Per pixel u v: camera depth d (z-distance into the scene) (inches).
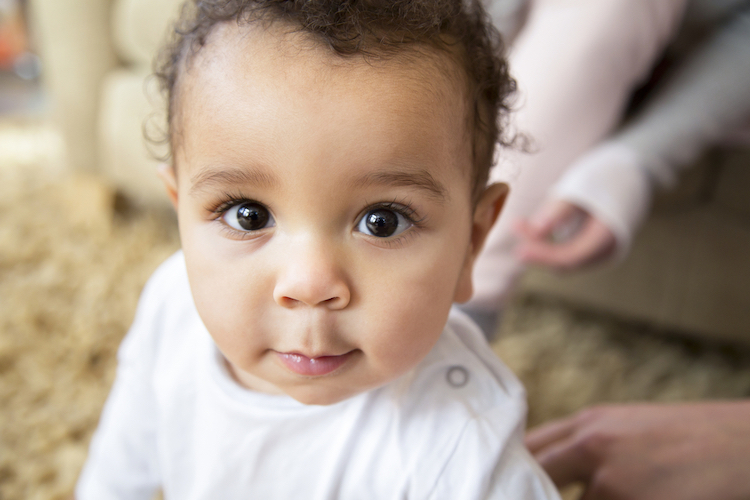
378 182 13.3
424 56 14.0
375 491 16.7
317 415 17.3
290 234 13.6
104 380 39.4
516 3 35.8
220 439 18.2
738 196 40.9
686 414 23.0
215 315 14.7
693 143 33.5
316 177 13.0
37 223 58.7
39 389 37.8
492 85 17.3
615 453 22.2
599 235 31.2
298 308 13.7
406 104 13.4
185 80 14.9
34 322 43.7
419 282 14.1
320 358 14.2
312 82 13.0
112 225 60.0
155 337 21.4
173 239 58.9
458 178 14.9
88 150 59.7
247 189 13.6
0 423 35.2
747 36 34.5
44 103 109.8
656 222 43.8
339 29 13.6
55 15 55.5
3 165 74.7
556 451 23.3
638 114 36.1
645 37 32.5
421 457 16.1
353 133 12.9
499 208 18.5
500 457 15.9
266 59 13.4
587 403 40.1
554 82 31.3
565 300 50.4
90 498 22.9
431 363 17.4
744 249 41.8
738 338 44.3
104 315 45.5
